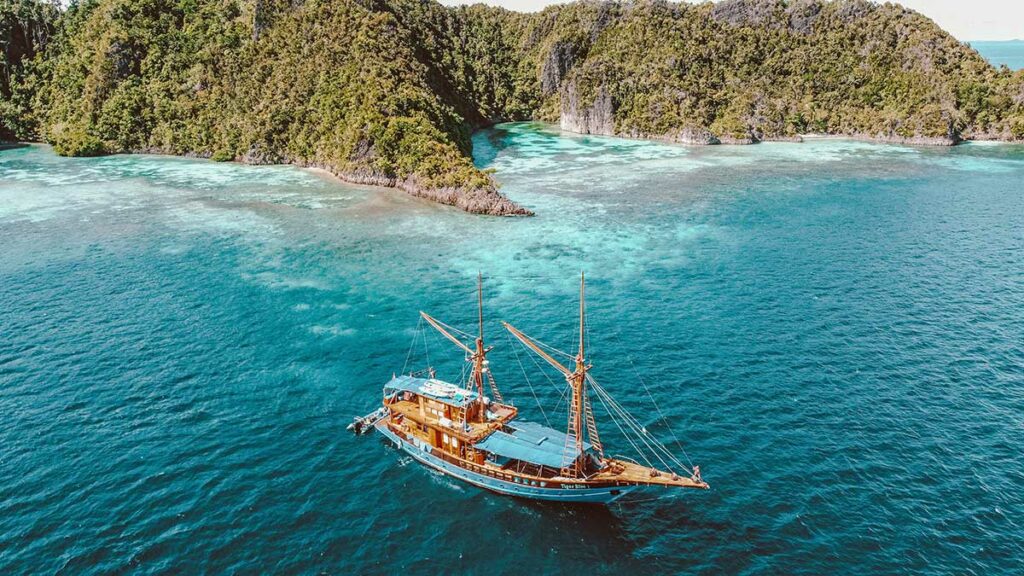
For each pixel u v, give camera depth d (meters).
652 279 102.44
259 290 99.25
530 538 49.56
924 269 105.38
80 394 69.56
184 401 68.12
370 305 93.38
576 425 53.03
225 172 191.75
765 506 51.81
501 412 60.50
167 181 178.88
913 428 61.84
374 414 64.31
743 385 69.88
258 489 54.81
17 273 106.69
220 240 125.06
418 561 47.38
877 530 49.12
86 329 85.44
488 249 119.38
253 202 155.38
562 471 52.31
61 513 51.94
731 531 49.38
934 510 51.12
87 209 148.12
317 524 50.97
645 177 184.50
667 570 46.00
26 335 83.69
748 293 95.75
